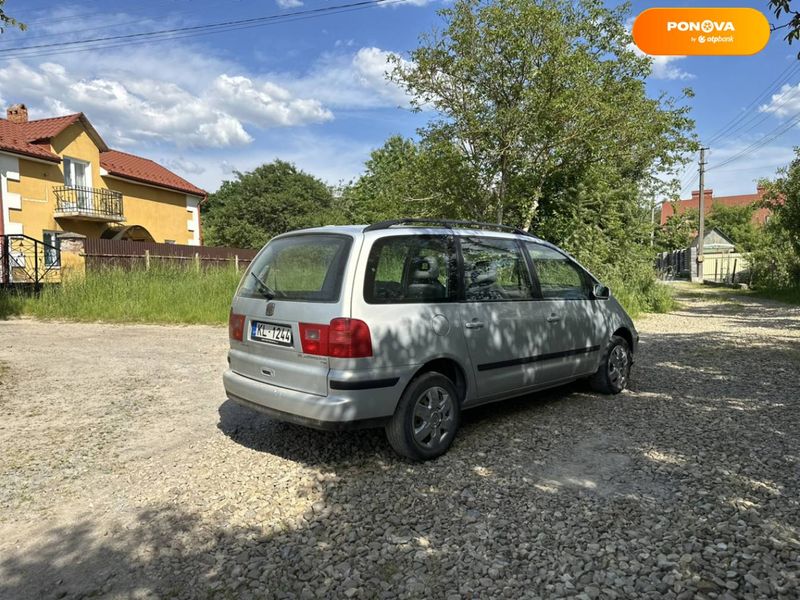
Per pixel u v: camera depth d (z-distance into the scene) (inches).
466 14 533.3
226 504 136.8
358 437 181.9
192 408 219.3
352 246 154.3
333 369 145.2
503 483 144.8
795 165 802.8
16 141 813.2
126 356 327.9
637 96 575.5
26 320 495.8
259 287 172.2
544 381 200.2
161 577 107.0
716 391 237.6
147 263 624.7
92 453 171.6
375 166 1305.4
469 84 555.8
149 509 134.9
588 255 581.3
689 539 115.1
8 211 785.6
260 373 163.5
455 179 588.7
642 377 266.4
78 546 118.6
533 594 99.0
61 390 247.8
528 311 193.2
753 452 162.7
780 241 928.3
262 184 1987.0
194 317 481.7
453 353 165.3
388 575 105.9
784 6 224.5
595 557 109.7
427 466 157.0
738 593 97.6
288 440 180.9
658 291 628.1
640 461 157.4
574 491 138.9
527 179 589.9
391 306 153.5
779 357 316.2
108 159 1034.7
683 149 634.8
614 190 622.2
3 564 112.2
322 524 126.0
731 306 680.4
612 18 569.6
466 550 113.6
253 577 106.3
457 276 173.8
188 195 1180.5
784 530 118.0
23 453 171.8
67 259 628.1
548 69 512.7
